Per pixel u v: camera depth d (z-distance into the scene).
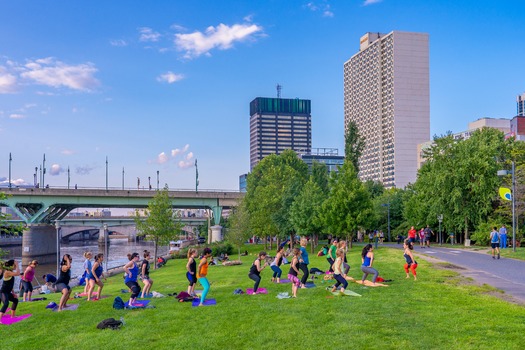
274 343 10.83
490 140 52.72
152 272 42.44
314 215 49.19
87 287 20.75
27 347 11.51
